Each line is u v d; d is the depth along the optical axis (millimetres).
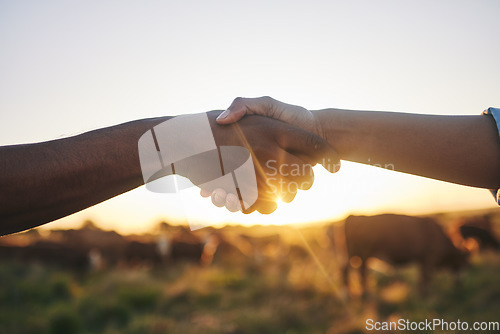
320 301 7121
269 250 18031
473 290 6992
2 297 7922
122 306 7051
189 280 9453
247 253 15711
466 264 8461
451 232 12234
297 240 15945
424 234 8570
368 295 7668
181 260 15641
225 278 9242
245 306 6969
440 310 5930
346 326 5383
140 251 15508
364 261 9242
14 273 11531
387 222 9008
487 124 841
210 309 7059
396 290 7371
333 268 10016
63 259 14180
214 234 16359
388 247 8852
